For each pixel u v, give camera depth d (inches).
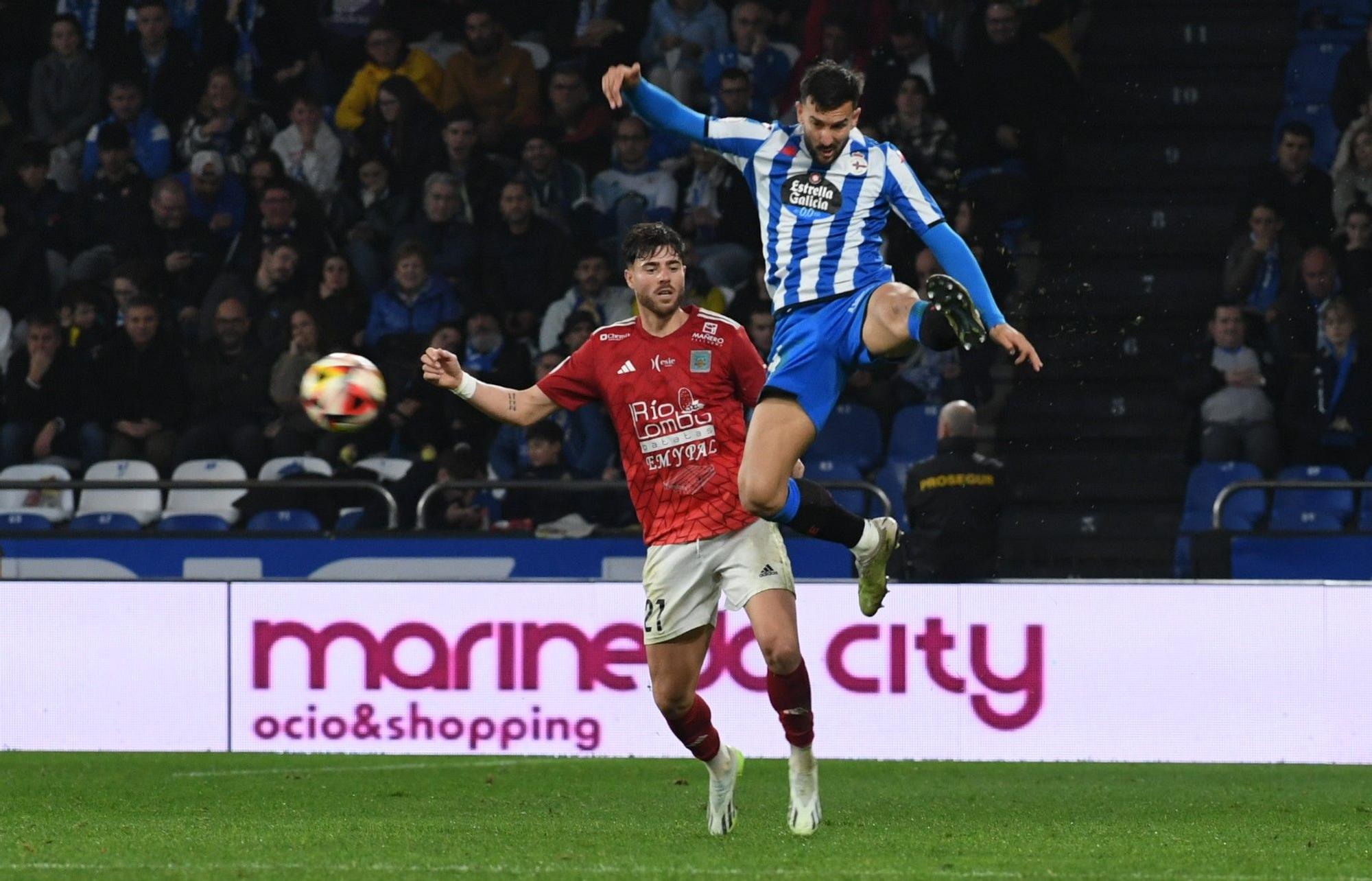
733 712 1270.9
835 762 1250.6
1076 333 1893.5
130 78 1950.1
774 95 1969.7
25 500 1715.1
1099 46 1995.6
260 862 696.4
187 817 904.9
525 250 1844.2
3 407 1819.6
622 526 1635.1
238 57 1982.0
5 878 644.1
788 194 735.1
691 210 1915.6
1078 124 1973.4
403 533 1469.0
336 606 1291.8
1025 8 1947.6
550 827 844.6
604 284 1824.6
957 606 1258.6
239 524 1670.8
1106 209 1947.6
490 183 1887.3
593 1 2027.6
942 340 671.1
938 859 713.6
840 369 730.8
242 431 1732.3
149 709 1302.9
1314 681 1238.3
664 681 751.7
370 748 1288.1
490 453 1720.0
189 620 1304.1
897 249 1854.1
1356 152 1873.8
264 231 1876.2
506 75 1962.4
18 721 1312.7
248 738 1295.5
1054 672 1253.1
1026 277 1918.1
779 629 726.5
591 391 761.0
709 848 746.2
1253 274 1825.8
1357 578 1413.6
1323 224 1843.0
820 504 756.6
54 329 1770.4
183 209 1881.2
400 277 1795.0
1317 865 705.6
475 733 1279.5
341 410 762.2
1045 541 1745.8
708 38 1971.0
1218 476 1718.8
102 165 1905.8
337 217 1895.9
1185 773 1195.9
